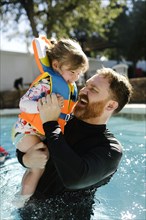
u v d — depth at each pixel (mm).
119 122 7965
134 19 32219
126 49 33844
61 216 2219
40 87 2211
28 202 2324
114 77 2246
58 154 1851
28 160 2209
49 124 1996
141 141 5418
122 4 22156
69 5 20500
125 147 4945
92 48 34219
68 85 2248
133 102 11398
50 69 2266
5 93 15578
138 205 2645
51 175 2273
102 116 2266
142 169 3658
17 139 2348
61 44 2258
